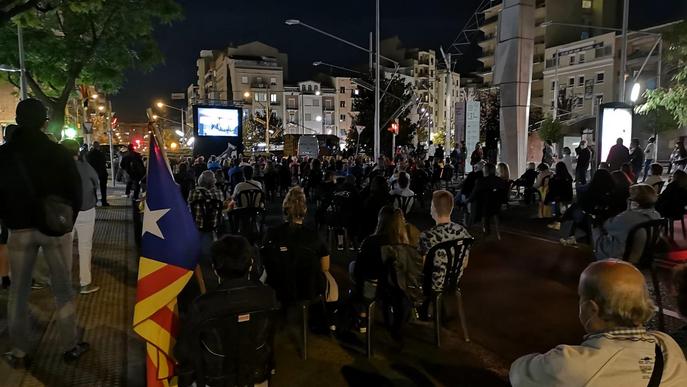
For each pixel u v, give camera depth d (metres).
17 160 3.96
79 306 5.93
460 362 4.71
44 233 4.12
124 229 11.26
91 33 14.39
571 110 55.16
